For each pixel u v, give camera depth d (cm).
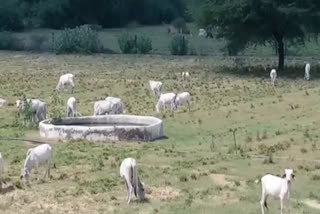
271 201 2173
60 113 3922
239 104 4275
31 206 2133
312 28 6072
